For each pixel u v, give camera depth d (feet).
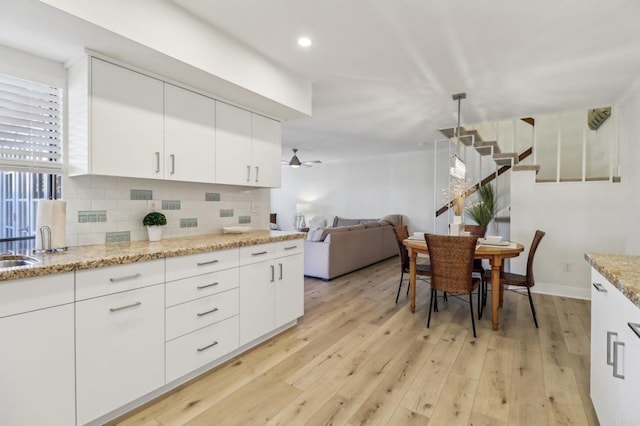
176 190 8.96
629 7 6.47
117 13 5.69
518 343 8.94
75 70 6.66
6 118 6.27
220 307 7.55
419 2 6.43
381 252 20.92
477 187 19.94
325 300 12.82
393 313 11.37
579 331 9.78
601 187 12.88
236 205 10.76
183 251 6.68
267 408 6.12
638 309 3.80
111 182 7.59
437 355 8.24
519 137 19.63
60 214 6.39
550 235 13.75
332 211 28.66
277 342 9.00
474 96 11.73
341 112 13.74
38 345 4.76
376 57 8.79
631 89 10.81
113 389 5.64
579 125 18.11
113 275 5.62
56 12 5.06
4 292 4.43
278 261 9.29
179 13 6.64
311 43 8.07
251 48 8.32
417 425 5.66
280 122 10.98
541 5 6.47
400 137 18.89
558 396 6.50
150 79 7.22
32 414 4.72
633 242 11.30
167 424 5.66
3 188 6.59
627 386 4.14
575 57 8.68
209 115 8.52
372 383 6.97
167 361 6.48
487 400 6.37
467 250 9.41
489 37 7.70
